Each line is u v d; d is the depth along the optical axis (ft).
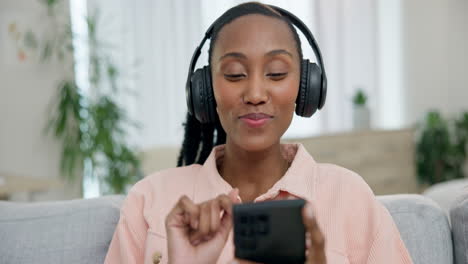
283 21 2.73
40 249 3.27
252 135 2.60
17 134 10.83
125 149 10.52
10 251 3.26
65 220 3.39
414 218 3.20
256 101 2.53
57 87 10.94
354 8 13.73
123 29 11.41
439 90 14.74
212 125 3.46
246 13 2.70
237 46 2.57
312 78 2.79
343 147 11.37
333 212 2.91
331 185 3.01
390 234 2.85
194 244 2.16
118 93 11.01
